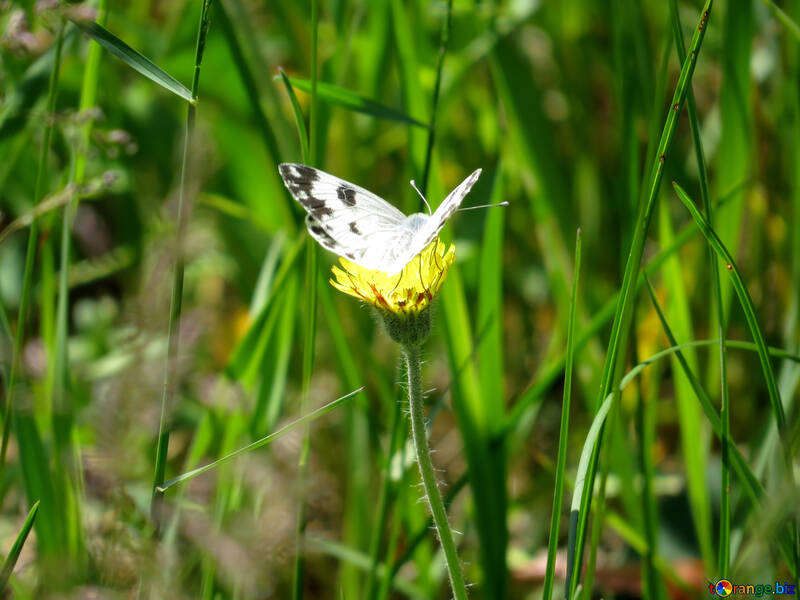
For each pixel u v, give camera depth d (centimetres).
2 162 118
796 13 119
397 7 117
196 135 117
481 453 116
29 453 113
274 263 119
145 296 113
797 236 118
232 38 116
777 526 109
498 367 116
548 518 121
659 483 120
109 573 110
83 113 112
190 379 117
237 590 112
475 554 120
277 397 117
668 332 111
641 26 118
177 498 113
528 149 121
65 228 115
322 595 120
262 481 112
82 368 119
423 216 112
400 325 109
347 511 120
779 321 121
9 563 110
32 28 115
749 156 118
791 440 112
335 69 121
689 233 116
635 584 117
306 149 113
